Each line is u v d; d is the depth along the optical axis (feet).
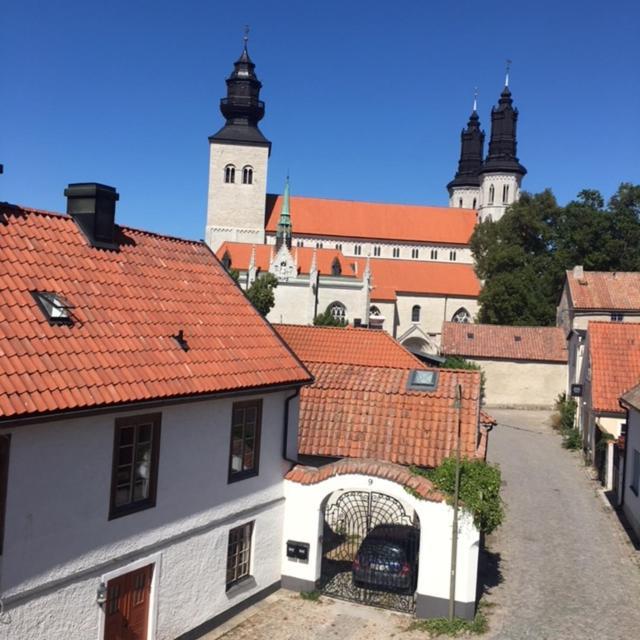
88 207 51.83
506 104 368.68
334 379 71.72
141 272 53.93
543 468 112.57
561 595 59.82
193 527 48.24
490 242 294.25
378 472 55.36
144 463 44.34
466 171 409.08
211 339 53.21
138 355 45.19
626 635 52.39
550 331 200.54
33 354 38.52
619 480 90.22
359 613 54.03
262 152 328.90
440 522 53.36
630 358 109.70
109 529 41.34
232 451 52.42
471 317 318.45
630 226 257.14
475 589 54.13
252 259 271.08
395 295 303.07
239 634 49.90
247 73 330.13
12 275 42.86
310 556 57.52
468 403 66.59
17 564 35.68
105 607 41.39
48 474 37.24
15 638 35.70
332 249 303.07
